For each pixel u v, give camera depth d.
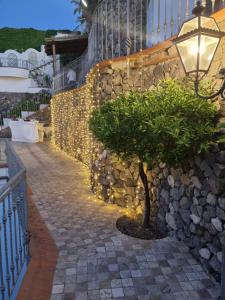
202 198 2.71
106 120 3.05
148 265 2.75
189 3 3.96
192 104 2.60
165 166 3.40
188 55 2.08
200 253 2.76
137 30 5.52
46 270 2.66
